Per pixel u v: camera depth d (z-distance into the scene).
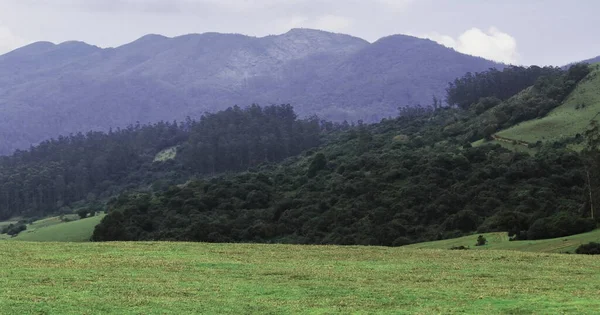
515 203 78.50
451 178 90.12
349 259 31.31
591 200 62.31
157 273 26.67
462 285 24.94
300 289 23.91
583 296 22.70
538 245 48.69
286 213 88.00
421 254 33.25
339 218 81.94
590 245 43.16
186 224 86.56
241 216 90.25
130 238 84.31
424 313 20.33
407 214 80.00
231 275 26.56
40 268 27.14
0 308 19.80
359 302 21.86
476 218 74.75
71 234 90.12
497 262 30.59
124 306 20.70
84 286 23.59
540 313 20.17
